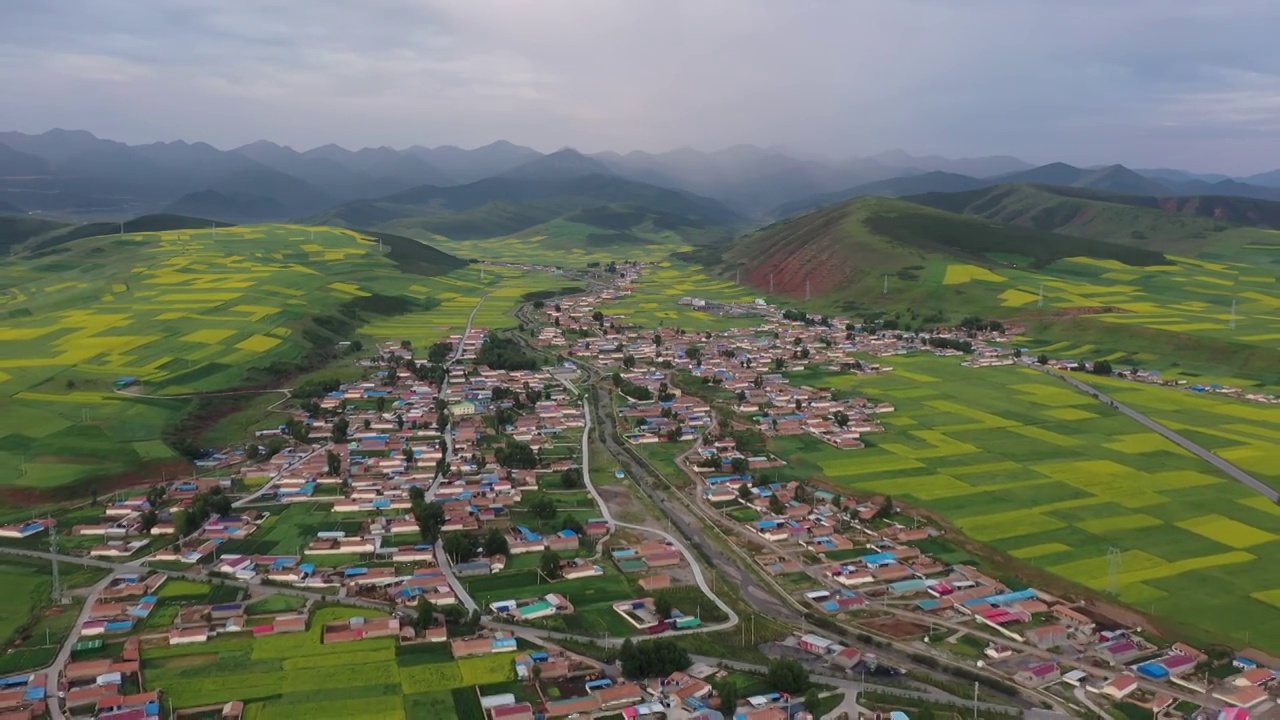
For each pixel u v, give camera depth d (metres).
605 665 123.31
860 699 114.88
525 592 147.25
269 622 133.62
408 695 114.06
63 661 121.88
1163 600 143.50
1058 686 120.19
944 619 140.12
